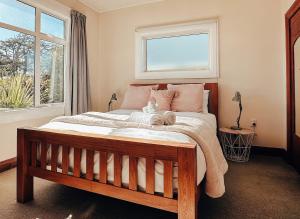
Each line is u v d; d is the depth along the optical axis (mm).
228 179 2082
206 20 3113
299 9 2236
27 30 2631
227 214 1477
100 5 3607
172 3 3348
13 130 2449
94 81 3805
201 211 1515
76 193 1782
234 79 3041
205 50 3307
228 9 3035
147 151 1213
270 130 2898
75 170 1455
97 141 1354
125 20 3688
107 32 3838
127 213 1492
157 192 1237
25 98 2672
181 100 2787
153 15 3479
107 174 1371
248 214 1476
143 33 3516
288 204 1604
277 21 2816
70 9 3164
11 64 2488
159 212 1508
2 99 2406
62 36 3199
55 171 1540
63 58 3236
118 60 3773
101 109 3941
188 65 3418
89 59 3660
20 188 1617
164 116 1717
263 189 1862
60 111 3102
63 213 1485
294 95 2443
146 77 3529
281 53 2811
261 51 2900
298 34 2275
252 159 2725
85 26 3426
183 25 3240
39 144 1645
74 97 3172
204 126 1853
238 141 2938
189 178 1122
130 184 1275
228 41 3047
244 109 3006
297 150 2316
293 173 2238
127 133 1483
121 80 3766
